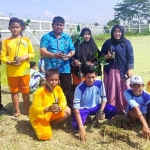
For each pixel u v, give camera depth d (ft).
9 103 16.28
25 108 13.88
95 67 12.17
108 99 14.17
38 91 11.68
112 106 12.64
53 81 11.50
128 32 124.16
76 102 12.05
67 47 13.51
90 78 11.93
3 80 22.11
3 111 14.42
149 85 14.75
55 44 13.21
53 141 10.96
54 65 13.39
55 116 11.95
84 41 14.52
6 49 13.11
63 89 13.83
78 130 11.84
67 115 12.03
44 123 11.22
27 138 11.17
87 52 14.43
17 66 12.96
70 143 10.81
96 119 12.28
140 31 135.95
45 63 13.61
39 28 64.23
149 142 10.89
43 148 10.36
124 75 13.94
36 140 11.02
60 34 13.39
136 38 95.96
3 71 24.44
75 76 14.74
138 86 11.78
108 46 14.08
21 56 12.90
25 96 13.61
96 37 94.63
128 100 12.03
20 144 10.64
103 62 11.75
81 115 12.21
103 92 12.35
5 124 12.53
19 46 12.97
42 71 20.25
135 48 54.19
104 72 14.38
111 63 14.01
